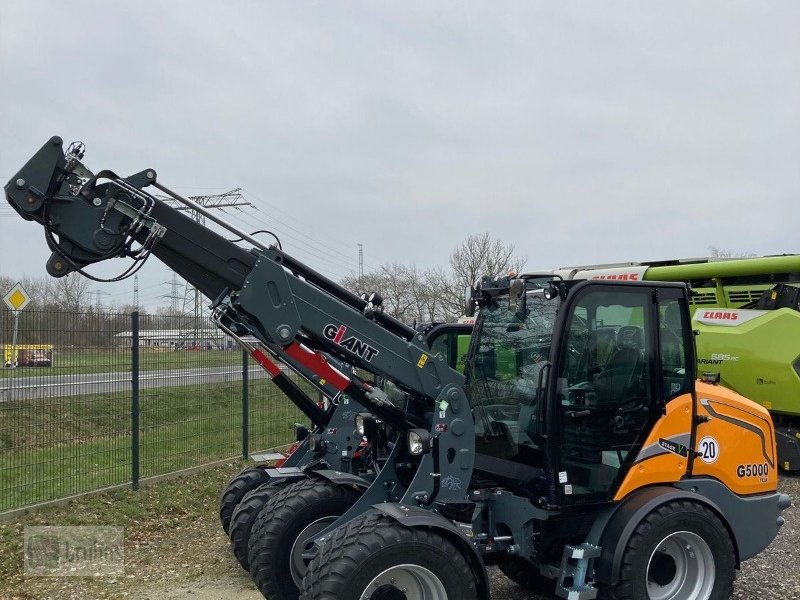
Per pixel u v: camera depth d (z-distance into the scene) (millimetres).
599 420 4547
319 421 6586
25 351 7363
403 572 3975
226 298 4438
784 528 6969
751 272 10164
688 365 4855
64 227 4105
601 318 4594
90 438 8070
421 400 4617
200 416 9867
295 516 4848
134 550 6453
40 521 6922
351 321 4406
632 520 4375
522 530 4531
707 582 4594
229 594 5387
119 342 8242
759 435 5168
